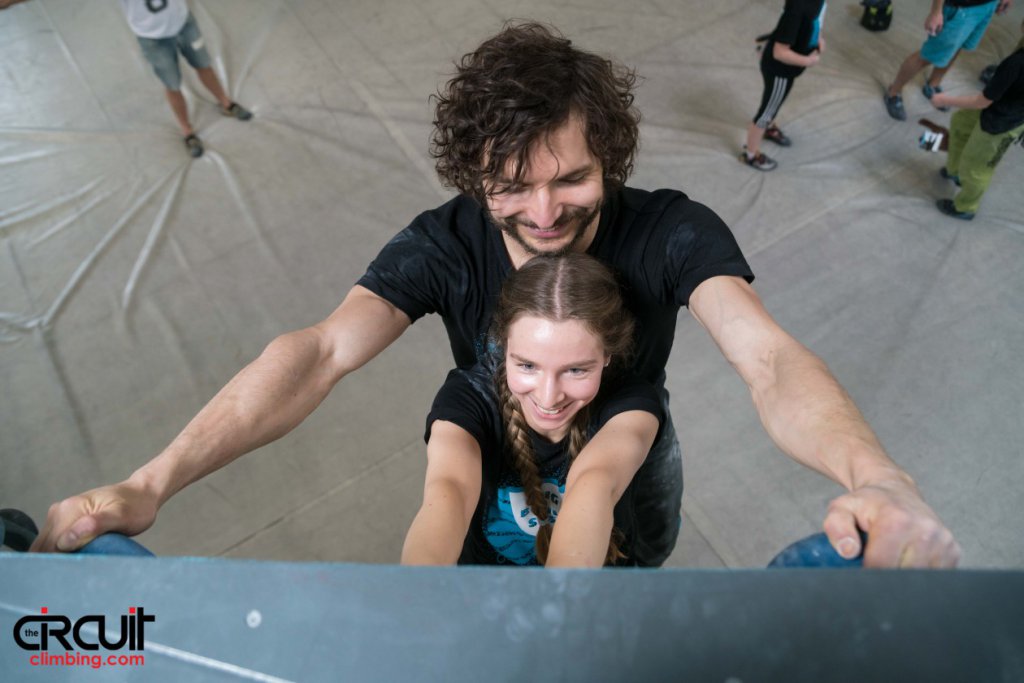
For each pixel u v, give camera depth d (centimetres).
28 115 484
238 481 332
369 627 40
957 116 411
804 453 94
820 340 371
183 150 463
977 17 421
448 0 559
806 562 60
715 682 37
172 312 390
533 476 138
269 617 41
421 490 328
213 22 540
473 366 144
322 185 447
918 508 60
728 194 434
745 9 545
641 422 135
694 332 376
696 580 40
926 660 36
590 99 109
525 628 39
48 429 349
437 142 130
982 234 414
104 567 44
